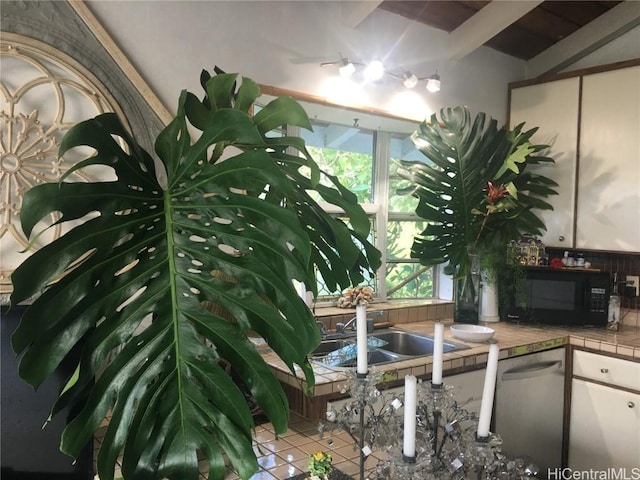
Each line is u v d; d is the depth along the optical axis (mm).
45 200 866
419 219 3195
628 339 2619
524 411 2494
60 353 875
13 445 1134
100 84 1766
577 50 3141
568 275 2816
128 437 909
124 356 933
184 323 970
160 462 920
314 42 2416
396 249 3137
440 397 1171
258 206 948
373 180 3043
